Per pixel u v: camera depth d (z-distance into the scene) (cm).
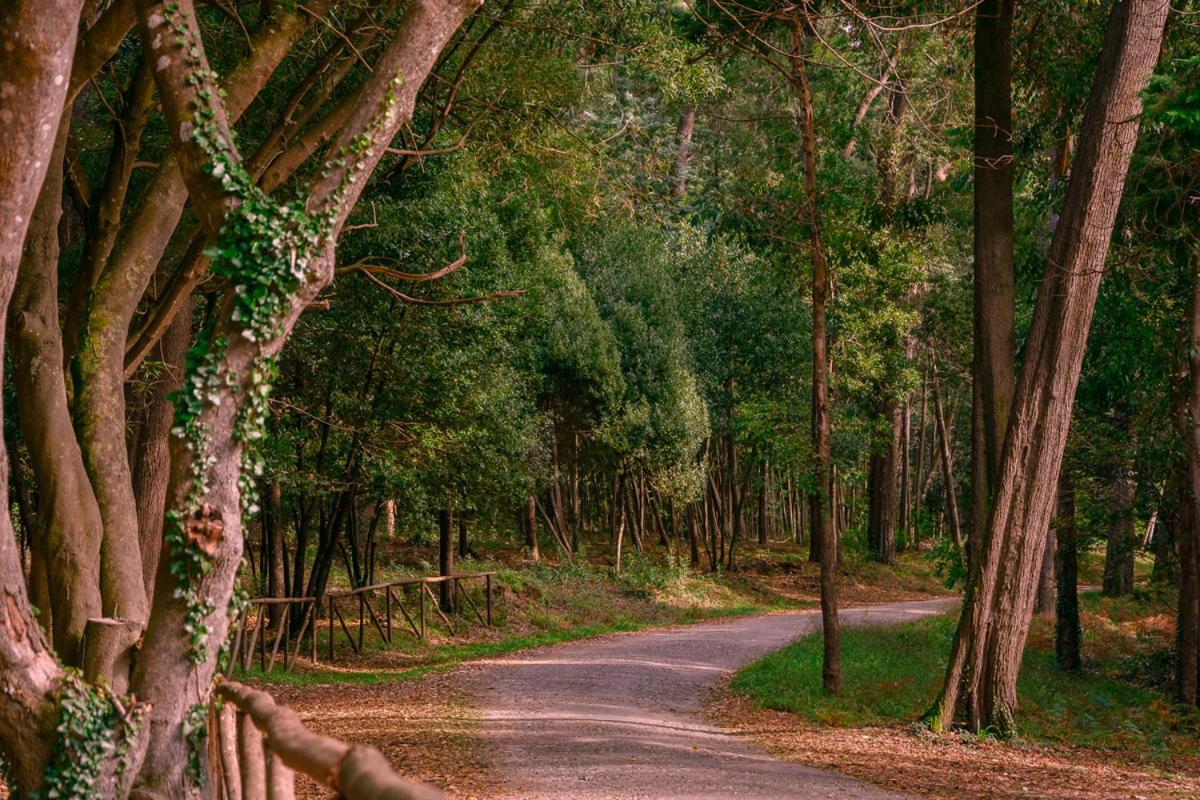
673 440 3331
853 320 3338
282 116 982
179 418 477
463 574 2697
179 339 1192
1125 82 1275
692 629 2823
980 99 1487
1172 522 2070
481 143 1409
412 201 1773
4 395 1207
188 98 495
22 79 423
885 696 1520
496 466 2344
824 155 1814
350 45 927
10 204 434
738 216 1773
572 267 3347
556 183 1467
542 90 1332
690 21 1508
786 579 3994
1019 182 1925
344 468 2048
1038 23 1608
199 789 492
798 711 1434
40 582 729
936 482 5625
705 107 2559
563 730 1177
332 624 2067
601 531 4362
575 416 3438
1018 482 1338
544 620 2811
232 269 481
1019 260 2044
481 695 1529
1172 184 1463
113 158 892
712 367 3612
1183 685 1747
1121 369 1750
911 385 3572
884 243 3078
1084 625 2662
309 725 1204
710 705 1495
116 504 701
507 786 851
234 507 487
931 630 2406
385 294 1859
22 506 1315
